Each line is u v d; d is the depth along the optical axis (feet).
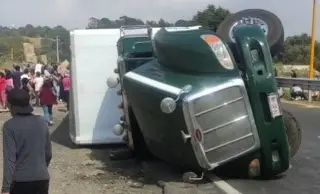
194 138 25.70
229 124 25.96
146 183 28.66
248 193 25.55
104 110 41.34
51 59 280.31
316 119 55.31
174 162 29.01
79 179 29.71
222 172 28.68
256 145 26.50
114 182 28.94
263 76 26.23
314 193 25.70
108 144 41.37
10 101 17.31
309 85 80.38
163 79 27.20
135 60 31.27
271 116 26.37
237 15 30.94
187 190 25.80
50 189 27.12
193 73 26.84
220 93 25.73
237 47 26.76
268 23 31.17
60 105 80.48
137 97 28.09
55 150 40.09
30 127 17.01
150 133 28.89
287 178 28.96
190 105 25.34
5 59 250.16
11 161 16.51
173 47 27.30
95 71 41.27
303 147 39.04
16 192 16.80
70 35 41.19
